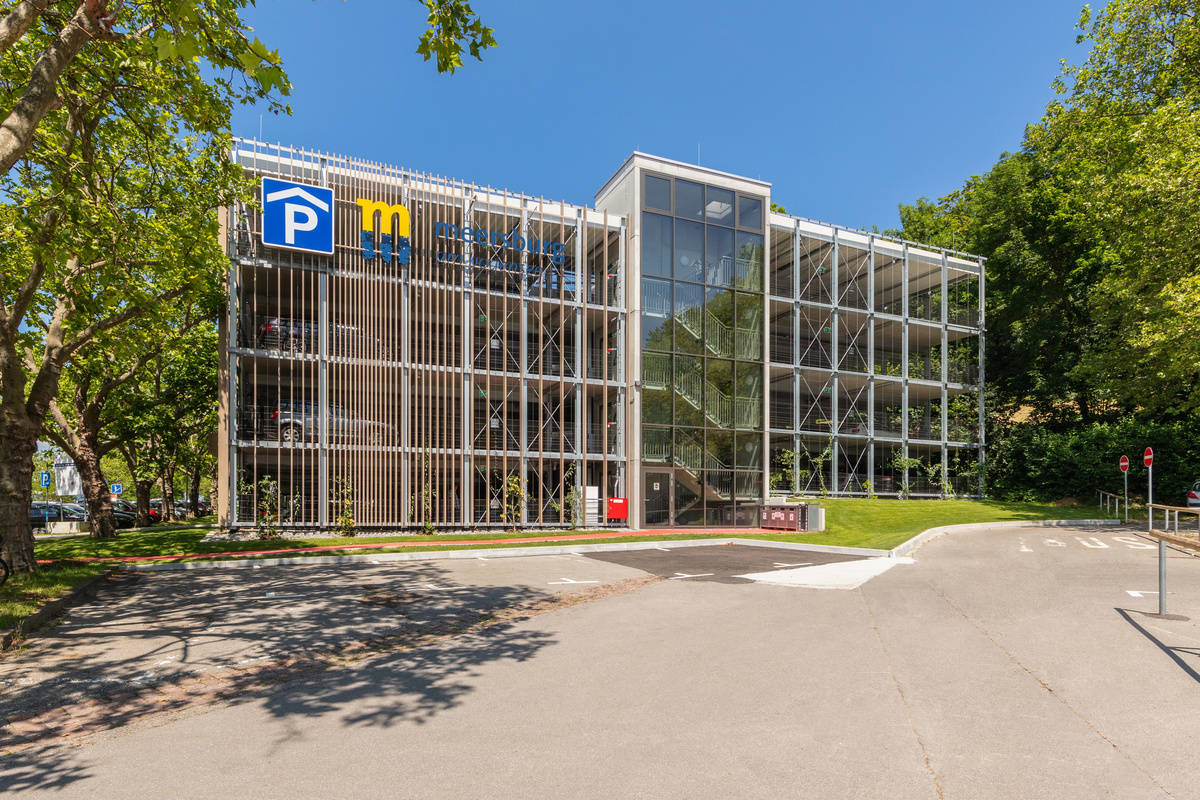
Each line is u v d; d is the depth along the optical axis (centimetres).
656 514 2575
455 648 746
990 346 3912
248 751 454
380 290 2233
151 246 1451
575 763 432
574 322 2591
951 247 4300
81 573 1234
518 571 1410
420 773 417
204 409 2803
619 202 2784
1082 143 2884
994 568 1395
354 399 2197
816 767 424
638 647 746
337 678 630
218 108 1107
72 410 2517
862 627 841
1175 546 1788
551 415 2528
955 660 681
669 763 431
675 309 2683
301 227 2083
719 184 2808
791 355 3416
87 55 1059
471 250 2380
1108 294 2738
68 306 1342
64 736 484
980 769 420
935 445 3469
